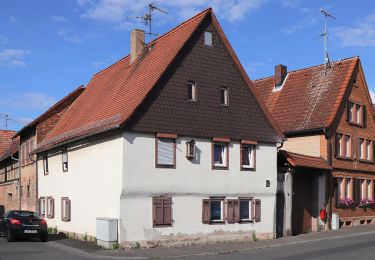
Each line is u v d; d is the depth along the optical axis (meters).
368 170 33.75
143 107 20.39
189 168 21.42
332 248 19.80
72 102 33.06
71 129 26.38
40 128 32.25
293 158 25.73
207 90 22.45
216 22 23.11
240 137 23.19
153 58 23.58
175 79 21.48
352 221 31.73
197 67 22.28
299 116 31.92
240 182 23.03
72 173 24.88
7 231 22.53
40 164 30.97
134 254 18.20
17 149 40.59
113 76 27.66
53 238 23.84
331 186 29.64
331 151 30.03
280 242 22.47
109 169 20.73
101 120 22.77
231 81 23.36
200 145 21.89
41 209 30.08
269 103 35.25
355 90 33.00
